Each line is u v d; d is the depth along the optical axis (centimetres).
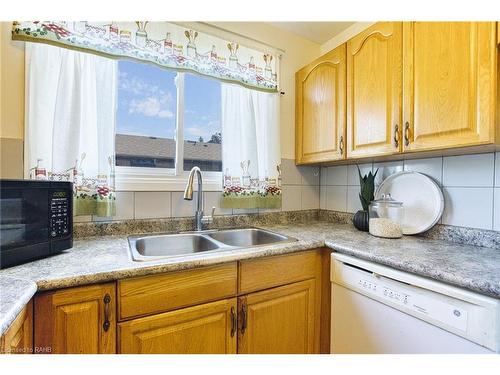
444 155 135
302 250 127
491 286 75
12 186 84
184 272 98
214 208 162
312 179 207
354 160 163
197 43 153
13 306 59
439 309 85
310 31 193
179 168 159
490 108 94
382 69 132
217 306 104
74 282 78
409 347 94
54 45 117
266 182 179
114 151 132
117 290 86
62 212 100
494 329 74
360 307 112
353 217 167
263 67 176
